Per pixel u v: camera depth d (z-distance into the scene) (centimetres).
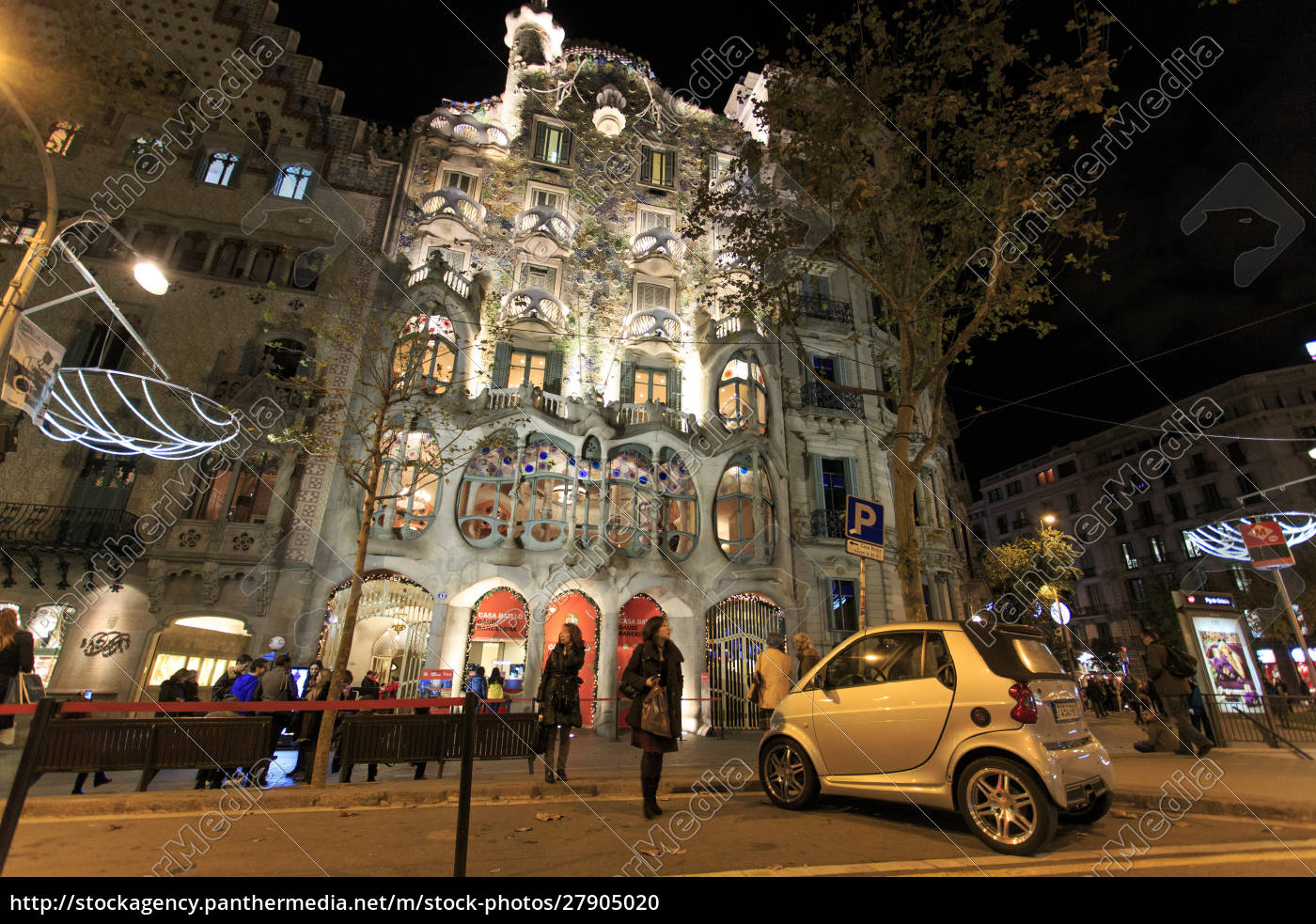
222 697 1036
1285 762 852
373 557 1598
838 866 423
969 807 486
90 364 1666
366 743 761
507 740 830
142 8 1986
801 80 1130
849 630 1905
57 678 1423
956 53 994
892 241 1205
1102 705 2427
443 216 1956
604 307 2117
